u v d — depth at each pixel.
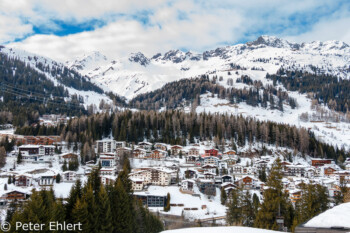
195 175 131.75
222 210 94.56
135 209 52.78
